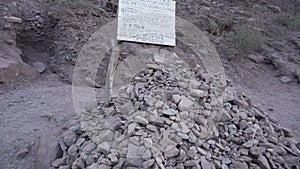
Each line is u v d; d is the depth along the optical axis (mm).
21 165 1896
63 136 1927
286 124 2936
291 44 5180
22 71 3488
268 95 3867
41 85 3436
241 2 6207
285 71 4492
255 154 1802
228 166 1702
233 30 4996
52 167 1753
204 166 1623
